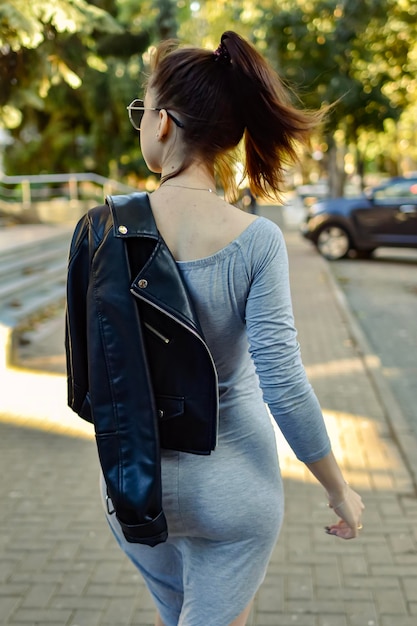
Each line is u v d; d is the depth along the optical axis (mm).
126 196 1556
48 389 5891
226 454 1539
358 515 1634
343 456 4449
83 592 2990
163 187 1559
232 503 1526
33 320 8367
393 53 18422
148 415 1452
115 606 2891
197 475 1516
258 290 1468
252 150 1635
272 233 1489
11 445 4707
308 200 28234
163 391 1466
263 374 1470
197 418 1460
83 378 1585
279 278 1475
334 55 16234
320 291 10805
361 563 3172
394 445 4625
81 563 3217
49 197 21625
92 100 19391
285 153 1607
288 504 3793
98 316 1467
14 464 4387
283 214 26562
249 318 1475
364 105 17453
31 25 6973
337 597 2914
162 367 1461
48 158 22656
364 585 2996
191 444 1477
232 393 1555
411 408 5555
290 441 1507
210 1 19500
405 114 25484
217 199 1528
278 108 1530
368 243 14711
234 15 17938
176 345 1449
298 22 16109
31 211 17188
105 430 1465
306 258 15094
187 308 1437
